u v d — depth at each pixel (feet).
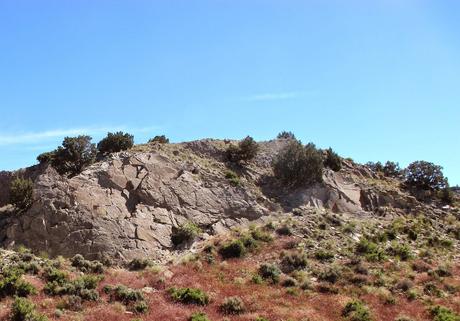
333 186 175.83
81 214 124.98
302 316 91.97
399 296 107.65
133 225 128.06
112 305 91.45
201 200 147.23
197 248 128.67
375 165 238.27
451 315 94.48
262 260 124.06
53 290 94.53
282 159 175.63
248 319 89.30
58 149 155.33
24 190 128.36
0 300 88.69
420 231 156.66
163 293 100.78
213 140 196.75
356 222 156.04
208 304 96.89
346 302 100.58
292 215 154.92
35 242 118.21
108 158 151.43
